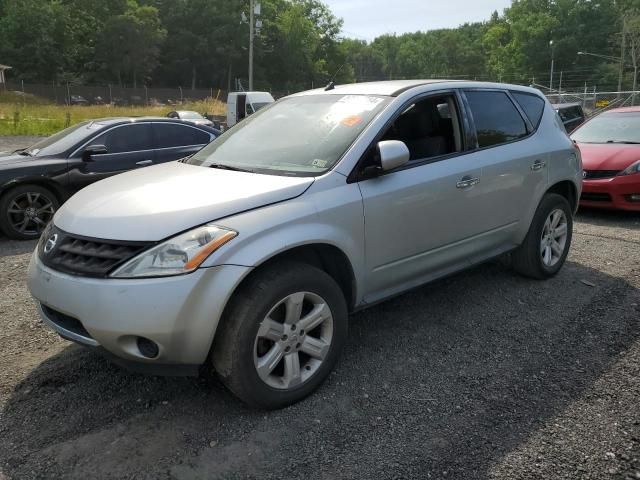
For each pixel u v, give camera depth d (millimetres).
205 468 2631
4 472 2605
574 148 5305
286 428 2936
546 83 84188
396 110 3748
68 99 49594
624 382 3363
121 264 2752
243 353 2883
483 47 119812
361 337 4000
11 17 68000
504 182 4418
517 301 4641
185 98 57812
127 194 3184
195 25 84062
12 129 24281
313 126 3844
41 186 7168
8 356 3729
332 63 89375
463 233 4156
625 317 4301
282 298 2980
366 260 3480
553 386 3328
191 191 3123
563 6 82562
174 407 3131
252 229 2893
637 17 73125
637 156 7668
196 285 2715
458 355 3732
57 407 3129
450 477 2564
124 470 2615
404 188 3625
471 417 3023
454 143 4191
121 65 76250
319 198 3219
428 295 4781
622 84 77500
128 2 79750
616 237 6727
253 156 3762
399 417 3029
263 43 79062
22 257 6230
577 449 2746
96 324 2746
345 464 2658
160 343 2727
